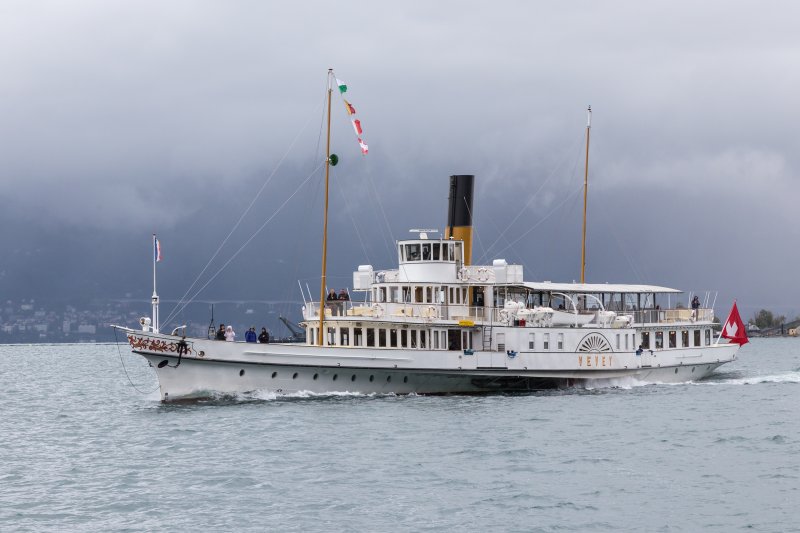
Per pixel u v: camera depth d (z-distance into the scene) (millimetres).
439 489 53875
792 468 59062
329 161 89188
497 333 93312
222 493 53094
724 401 89688
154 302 82750
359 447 64938
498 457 62094
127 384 131500
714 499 51875
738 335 117062
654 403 87312
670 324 107438
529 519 48312
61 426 80188
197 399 81625
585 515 48969
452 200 99375
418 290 92125
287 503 51000
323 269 88188
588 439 68375
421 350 88125
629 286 108000
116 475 57906
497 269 95188
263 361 82375
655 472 58062
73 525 47562
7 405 100438
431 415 77875
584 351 97312
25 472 59438
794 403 88125
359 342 87688
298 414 77312
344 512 49438
